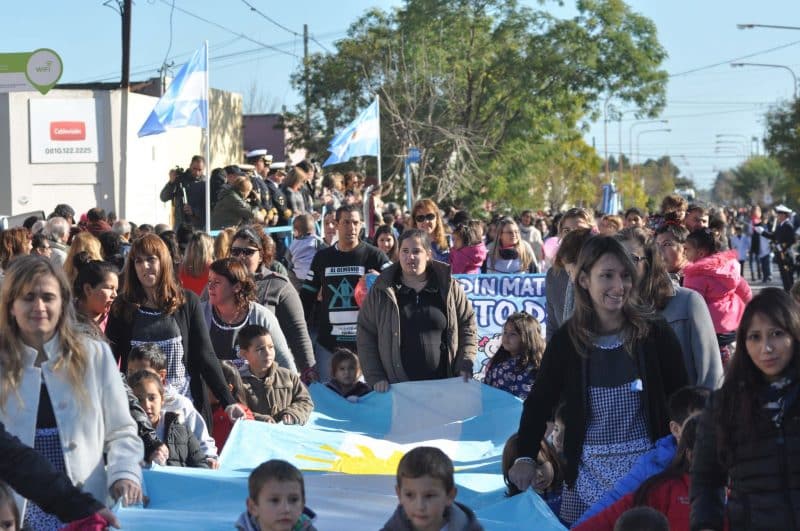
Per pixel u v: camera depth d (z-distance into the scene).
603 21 48.38
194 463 7.19
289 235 18.61
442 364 9.06
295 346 10.01
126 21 29.80
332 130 46.81
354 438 8.06
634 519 4.79
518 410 8.67
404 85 45.25
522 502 5.86
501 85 47.78
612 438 5.84
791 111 65.94
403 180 44.31
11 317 5.09
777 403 4.79
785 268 33.66
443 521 4.98
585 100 48.88
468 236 13.97
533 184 51.84
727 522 4.95
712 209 17.44
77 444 5.11
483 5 47.81
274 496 4.88
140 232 14.44
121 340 7.73
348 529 5.88
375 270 10.70
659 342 5.84
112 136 30.05
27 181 29.34
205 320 8.55
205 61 17.72
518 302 12.18
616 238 6.12
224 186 18.39
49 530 5.31
